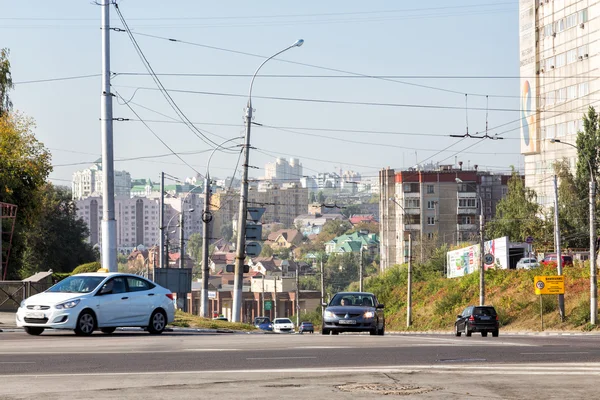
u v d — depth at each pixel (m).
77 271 50.41
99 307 30.92
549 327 73.06
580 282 82.56
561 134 152.62
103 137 40.31
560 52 153.00
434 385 15.68
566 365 19.44
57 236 108.62
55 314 29.94
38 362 19.80
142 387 15.30
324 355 22.09
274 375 17.23
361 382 16.11
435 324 96.88
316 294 195.00
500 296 91.06
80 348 24.12
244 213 54.44
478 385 15.69
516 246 109.44
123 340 28.06
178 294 56.94
